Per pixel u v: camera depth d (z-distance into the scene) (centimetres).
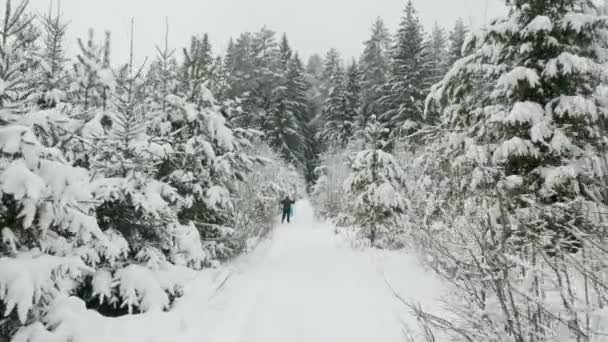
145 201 448
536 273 220
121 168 478
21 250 296
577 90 505
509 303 232
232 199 783
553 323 216
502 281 223
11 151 259
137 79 617
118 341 322
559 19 511
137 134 524
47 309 307
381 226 859
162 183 537
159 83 745
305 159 3266
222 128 746
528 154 482
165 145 580
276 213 1683
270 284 620
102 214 471
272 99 3000
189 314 442
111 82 570
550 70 480
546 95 526
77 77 572
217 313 471
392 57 2316
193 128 754
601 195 239
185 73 803
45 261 285
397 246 823
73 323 301
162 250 567
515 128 512
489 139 536
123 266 466
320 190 1958
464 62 577
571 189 414
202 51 868
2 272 260
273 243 1138
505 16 572
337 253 858
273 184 1473
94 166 473
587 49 521
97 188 424
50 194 280
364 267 671
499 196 253
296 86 3494
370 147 961
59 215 303
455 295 301
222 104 827
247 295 559
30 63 507
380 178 903
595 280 185
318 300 518
